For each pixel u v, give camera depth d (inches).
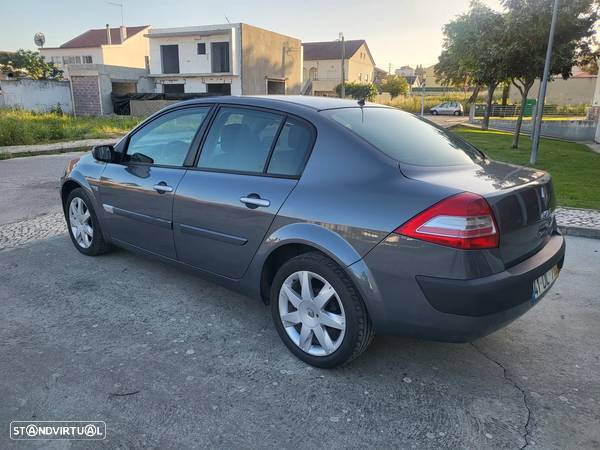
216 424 99.3
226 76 1626.5
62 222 248.8
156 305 153.4
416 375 118.2
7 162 485.7
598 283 177.6
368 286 104.8
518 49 553.6
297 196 116.7
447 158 123.7
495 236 97.9
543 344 134.3
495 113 1515.7
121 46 2347.4
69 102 1437.0
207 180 137.6
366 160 111.7
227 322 143.2
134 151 168.4
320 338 116.9
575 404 107.9
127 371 117.0
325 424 100.0
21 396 107.0
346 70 2615.7
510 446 94.7
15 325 139.0
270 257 126.6
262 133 131.3
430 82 3277.6
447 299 96.7
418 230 98.2
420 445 94.6
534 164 483.5
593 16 530.6
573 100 2111.2
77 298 157.6
